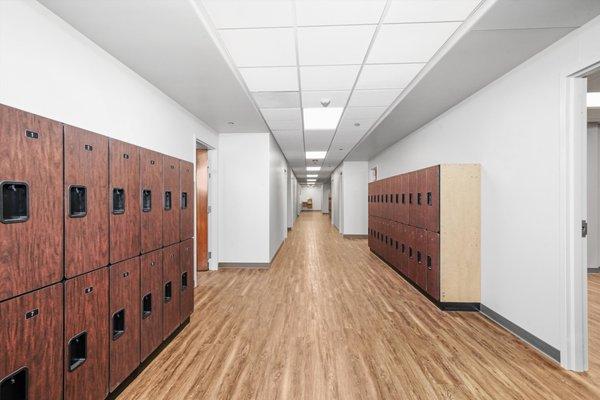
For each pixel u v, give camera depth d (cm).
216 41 218
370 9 184
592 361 218
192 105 361
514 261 265
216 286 409
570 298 209
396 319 296
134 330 196
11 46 153
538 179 236
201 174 498
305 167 1110
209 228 500
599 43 187
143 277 206
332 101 357
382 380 196
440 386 190
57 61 182
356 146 662
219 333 266
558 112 217
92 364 158
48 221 134
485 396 180
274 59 250
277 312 315
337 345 243
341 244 784
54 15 180
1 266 114
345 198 897
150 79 281
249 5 179
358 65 262
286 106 375
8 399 123
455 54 236
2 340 114
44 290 132
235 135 514
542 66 231
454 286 320
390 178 506
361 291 387
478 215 317
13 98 155
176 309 256
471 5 180
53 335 136
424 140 462
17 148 120
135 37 207
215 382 195
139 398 179
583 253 209
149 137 291
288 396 181
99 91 221
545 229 229
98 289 164
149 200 217
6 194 126
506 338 256
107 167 173
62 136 142
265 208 512
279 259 593
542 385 191
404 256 436
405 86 311
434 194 332
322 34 212
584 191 210
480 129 314
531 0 171
